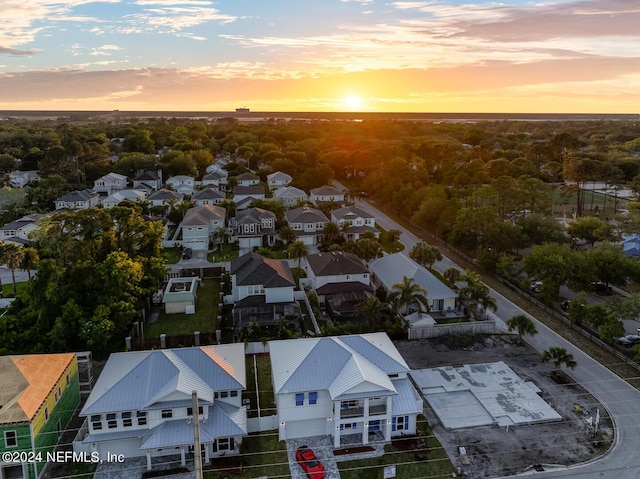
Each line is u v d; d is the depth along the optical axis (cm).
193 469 3722
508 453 3903
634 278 6625
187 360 4216
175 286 6850
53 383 3994
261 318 5922
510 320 5603
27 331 5488
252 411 4372
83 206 11856
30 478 3572
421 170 13612
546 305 6650
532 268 6900
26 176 14800
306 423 4122
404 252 9044
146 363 4106
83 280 5781
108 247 6531
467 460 3816
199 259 8662
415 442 4031
